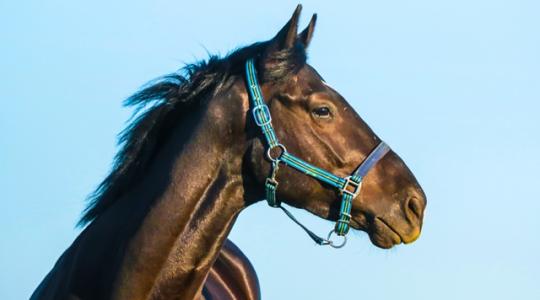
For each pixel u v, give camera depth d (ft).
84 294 21.50
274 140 21.54
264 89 21.86
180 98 22.25
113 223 21.70
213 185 21.57
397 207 21.71
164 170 21.59
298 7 21.53
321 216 22.12
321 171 21.62
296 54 21.76
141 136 22.16
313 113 21.70
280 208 22.27
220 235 21.59
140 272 20.95
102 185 22.57
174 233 21.16
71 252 22.40
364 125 22.12
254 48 22.53
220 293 26.63
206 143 21.62
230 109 21.76
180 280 21.22
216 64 22.40
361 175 21.65
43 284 23.12
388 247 21.88
